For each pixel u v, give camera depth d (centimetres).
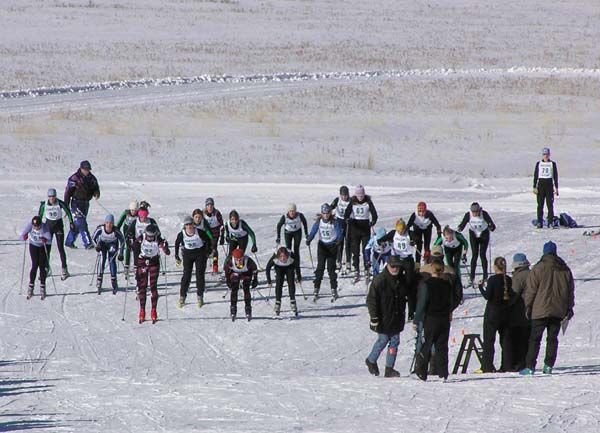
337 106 18200
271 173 12494
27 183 11375
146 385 4475
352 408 3809
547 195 9156
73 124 15600
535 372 4778
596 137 16088
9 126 15125
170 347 5900
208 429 3494
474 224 7138
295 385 4359
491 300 4888
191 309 6788
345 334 6206
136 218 7206
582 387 4122
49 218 7450
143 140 14550
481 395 3978
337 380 4512
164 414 3797
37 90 18662
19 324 6350
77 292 7206
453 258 6919
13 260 8075
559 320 4622
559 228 9219
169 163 12962
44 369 5309
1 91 18412
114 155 13350
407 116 17500
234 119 16662
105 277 7656
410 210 9931
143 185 11394
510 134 16150
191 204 10262
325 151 14288
